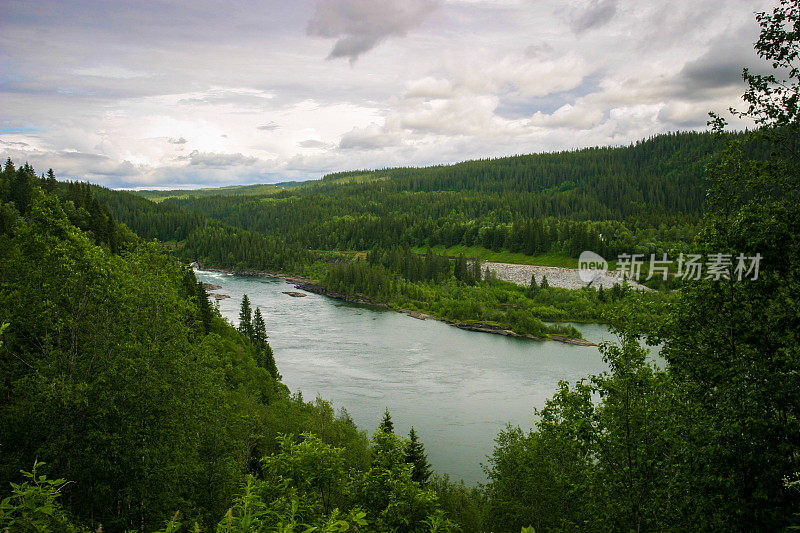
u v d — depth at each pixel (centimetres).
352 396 5994
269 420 3578
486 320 11181
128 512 1888
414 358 7975
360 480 1661
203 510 2080
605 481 1313
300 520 1306
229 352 5238
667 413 1298
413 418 5278
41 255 2072
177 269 3209
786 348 1090
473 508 2797
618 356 1359
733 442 1119
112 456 1847
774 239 1136
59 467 1834
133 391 1988
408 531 1484
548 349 8838
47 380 1834
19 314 2008
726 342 1262
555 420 1500
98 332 2192
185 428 2109
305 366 7369
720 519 1080
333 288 15988
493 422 5184
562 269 16625
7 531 786
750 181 1223
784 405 1088
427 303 13500
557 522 1969
